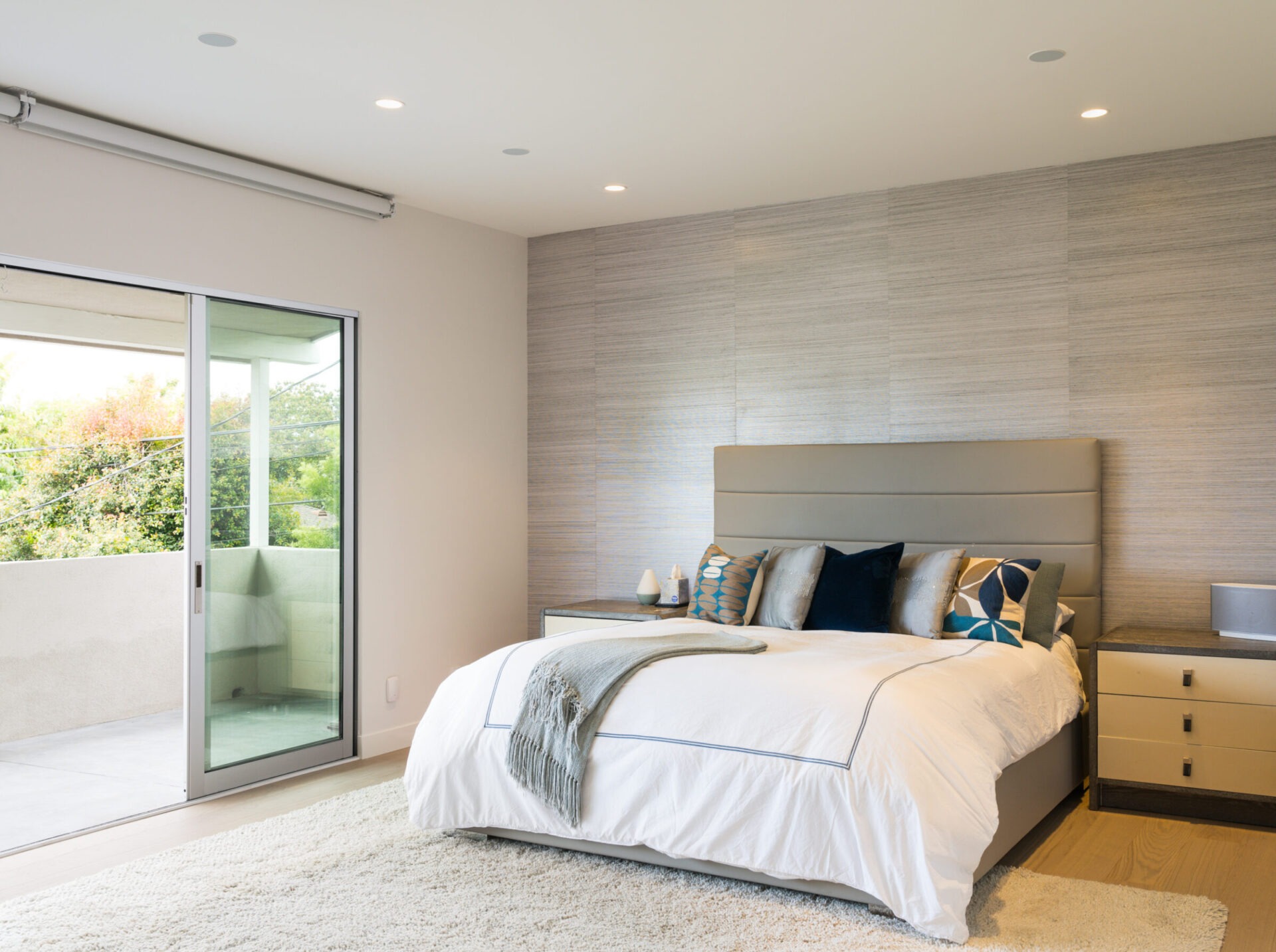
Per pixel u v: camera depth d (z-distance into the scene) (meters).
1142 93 3.65
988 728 3.10
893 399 4.86
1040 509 4.41
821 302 5.03
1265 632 3.87
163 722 5.70
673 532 5.41
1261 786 3.71
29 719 5.31
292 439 4.57
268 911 2.91
